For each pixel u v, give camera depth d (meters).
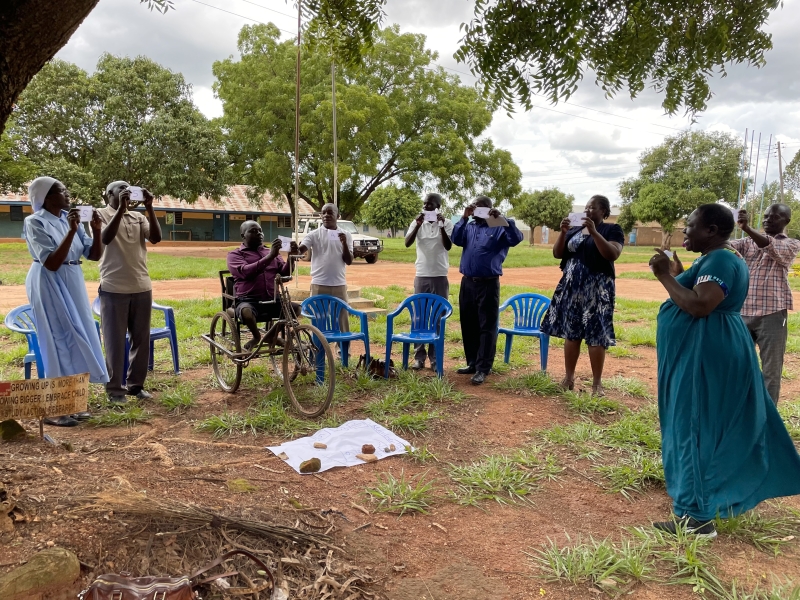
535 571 2.86
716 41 3.78
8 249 26.23
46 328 4.56
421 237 6.59
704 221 3.22
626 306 12.56
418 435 4.64
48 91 26.41
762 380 3.25
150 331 5.80
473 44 3.91
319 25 4.52
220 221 39.84
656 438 4.47
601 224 5.44
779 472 3.25
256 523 2.90
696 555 2.95
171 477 3.53
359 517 3.32
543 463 4.13
